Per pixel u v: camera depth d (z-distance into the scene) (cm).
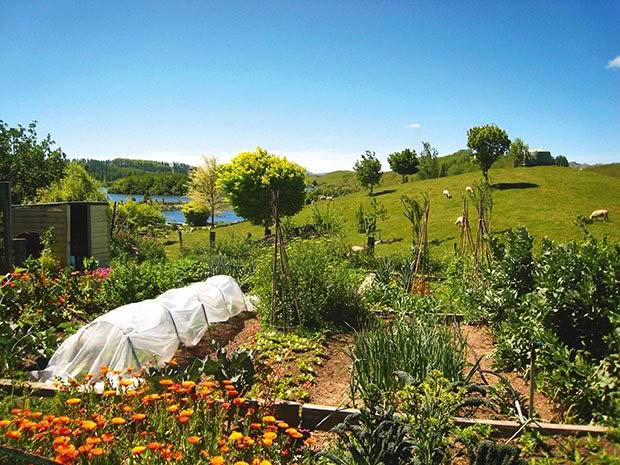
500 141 3744
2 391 452
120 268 1016
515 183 3788
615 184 3591
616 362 412
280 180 2778
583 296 479
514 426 390
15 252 1088
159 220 4059
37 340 601
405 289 1055
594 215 2645
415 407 348
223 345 765
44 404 419
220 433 332
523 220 2788
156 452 294
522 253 688
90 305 912
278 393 491
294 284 840
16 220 1439
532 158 4912
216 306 873
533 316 532
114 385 513
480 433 381
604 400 404
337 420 428
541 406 472
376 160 4688
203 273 1342
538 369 512
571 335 503
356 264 1517
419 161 5628
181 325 710
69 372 554
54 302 802
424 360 479
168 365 445
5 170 2386
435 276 1264
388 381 468
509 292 666
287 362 640
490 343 707
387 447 313
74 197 2272
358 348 518
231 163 2911
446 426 347
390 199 4044
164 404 363
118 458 297
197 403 363
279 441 369
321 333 770
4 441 307
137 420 345
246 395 436
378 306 932
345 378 590
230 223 4456
